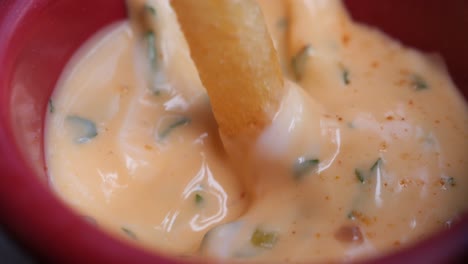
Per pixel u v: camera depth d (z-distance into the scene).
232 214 0.13
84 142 0.13
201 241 0.12
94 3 0.14
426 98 0.14
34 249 0.10
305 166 0.12
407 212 0.12
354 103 0.13
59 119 0.13
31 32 0.13
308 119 0.13
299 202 0.12
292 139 0.12
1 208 0.10
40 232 0.10
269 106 0.12
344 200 0.12
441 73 0.14
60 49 0.13
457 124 0.13
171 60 0.14
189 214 0.12
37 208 0.10
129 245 0.10
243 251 0.12
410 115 0.13
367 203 0.12
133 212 0.12
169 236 0.12
